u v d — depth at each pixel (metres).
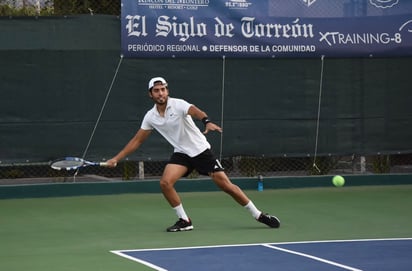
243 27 15.73
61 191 15.13
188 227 11.32
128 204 14.19
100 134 15.21
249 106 15.86
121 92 15.27
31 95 14.91
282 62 15.98
